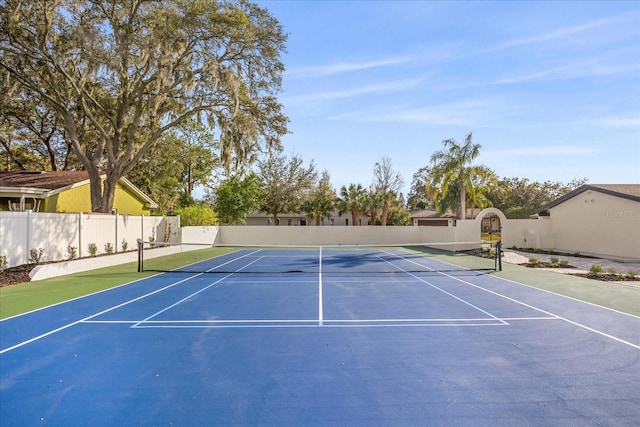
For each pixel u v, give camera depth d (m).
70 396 4.65
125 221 22.08
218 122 22.25
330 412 4.26
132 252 20.70
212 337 7.00
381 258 22.55
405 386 4.92
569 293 11.29
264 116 22.89
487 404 4.43
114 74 20.83
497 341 6.73
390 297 10.73
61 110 20.17
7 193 19.25
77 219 17.84
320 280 13.97
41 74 19.41
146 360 5.84
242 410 4.30
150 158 31.36
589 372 5.35
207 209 32.72
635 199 19.00
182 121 23.03
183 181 47.56
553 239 26.14
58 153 34.03
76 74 19.38
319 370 5.45
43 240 15.71
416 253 25.92
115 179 21.56
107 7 20.02
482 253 23.89
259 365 5.64
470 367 5.55
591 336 7.01
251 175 39.88
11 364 5.69
